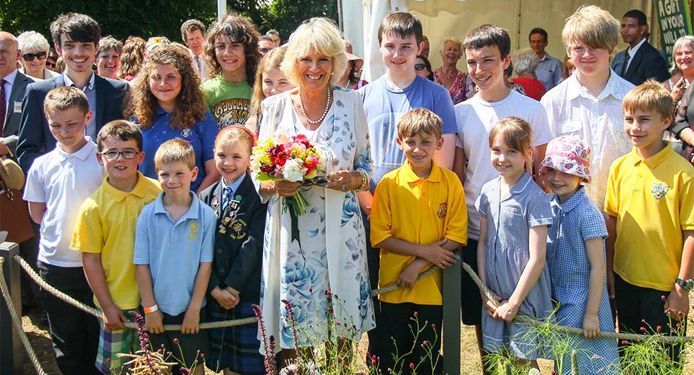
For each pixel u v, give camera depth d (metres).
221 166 3.59
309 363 2.94
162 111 4.10
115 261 3.54
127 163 3.53
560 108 3.96
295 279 3.40
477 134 3.80
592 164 3.86
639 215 3.55
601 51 3.76
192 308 3.49
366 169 3.54
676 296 3.44
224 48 4.59
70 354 3.88
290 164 3.13
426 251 3.53
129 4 20.30
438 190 3.58
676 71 6.77
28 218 4.91
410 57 3.86
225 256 3.56
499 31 3.77
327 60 3.34
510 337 3.43
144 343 3.03
